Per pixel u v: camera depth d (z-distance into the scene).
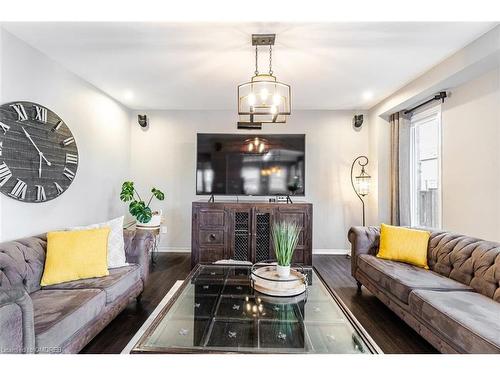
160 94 3.74
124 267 2.47
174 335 1.54
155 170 4.54
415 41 2.34
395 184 3.91
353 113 4.51
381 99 3.95
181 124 4.53
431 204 3.50
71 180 2.87
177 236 4.54
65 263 2.11
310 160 4.52
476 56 2.32
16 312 1.21
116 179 4.01
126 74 3.06
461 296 1.89
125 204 4.29
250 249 3.85
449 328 1.59
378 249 3.00
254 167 4.32
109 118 3.80
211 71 2.98
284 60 2.70
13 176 2.21
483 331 1.43
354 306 2.62
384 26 2.11
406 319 2.08
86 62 2.75
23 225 2.33
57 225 2.75
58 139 2.70
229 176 4.32
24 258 1.96
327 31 2.19
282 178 4.33
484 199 2.62
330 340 1.50
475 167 2.71
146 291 2.92
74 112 3.02
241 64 2.80
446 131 3.07
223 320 1.71
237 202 4.01
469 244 2.26
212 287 2.21
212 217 3.85
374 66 2.84
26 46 2.36
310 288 2.17
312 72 2.99
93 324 1.87
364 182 4.24
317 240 4.52
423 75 3.03
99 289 1.99
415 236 2.68
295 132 4.52
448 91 3.03
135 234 2.72
